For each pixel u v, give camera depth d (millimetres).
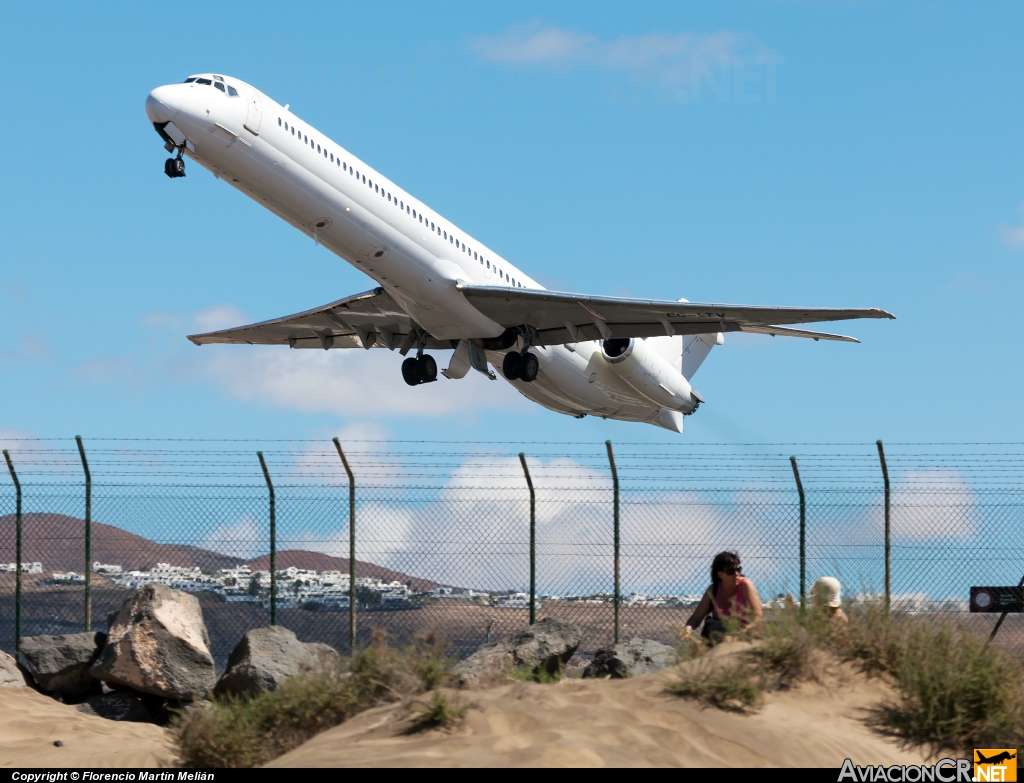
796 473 53969
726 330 98562
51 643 50938
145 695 50500
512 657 43406
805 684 30281
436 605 54594
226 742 32438
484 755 25406
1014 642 37156
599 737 26250
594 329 101938
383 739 27625
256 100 78812
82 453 56125
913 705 29328
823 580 35344
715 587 36250
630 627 53500
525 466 55062
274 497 55625
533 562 54406
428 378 108312
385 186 87875
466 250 97500
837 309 84625
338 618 54938
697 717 27750
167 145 75875
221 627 55062
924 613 36719
